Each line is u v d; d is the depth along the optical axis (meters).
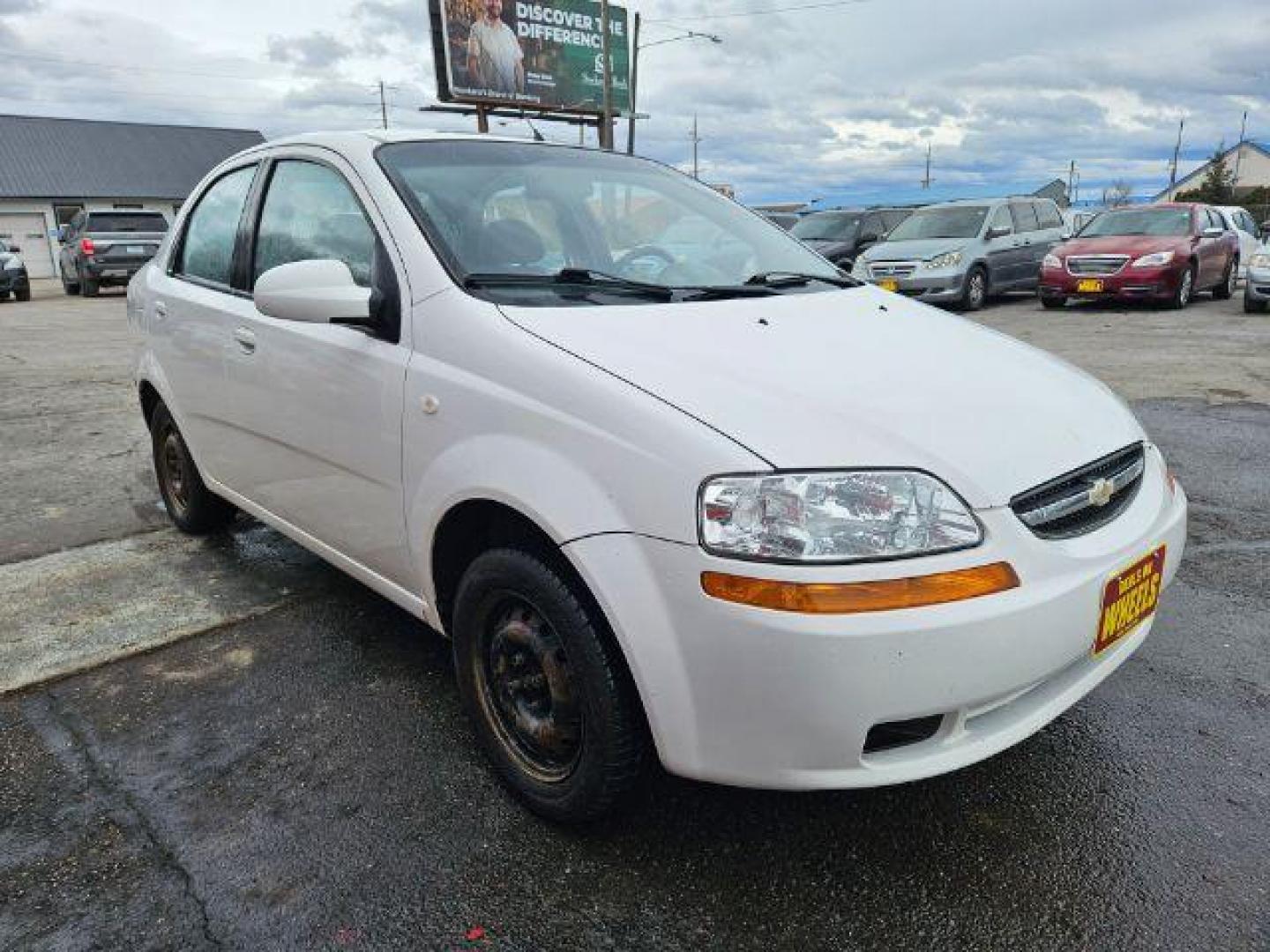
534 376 2.07
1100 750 2.48
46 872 2.08
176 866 2.09
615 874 2.05
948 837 2.15
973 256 12.89
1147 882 2.01
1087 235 13.89
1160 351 9.09
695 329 2.26
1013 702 1.97
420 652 3.07
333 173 2.83
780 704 1.73
